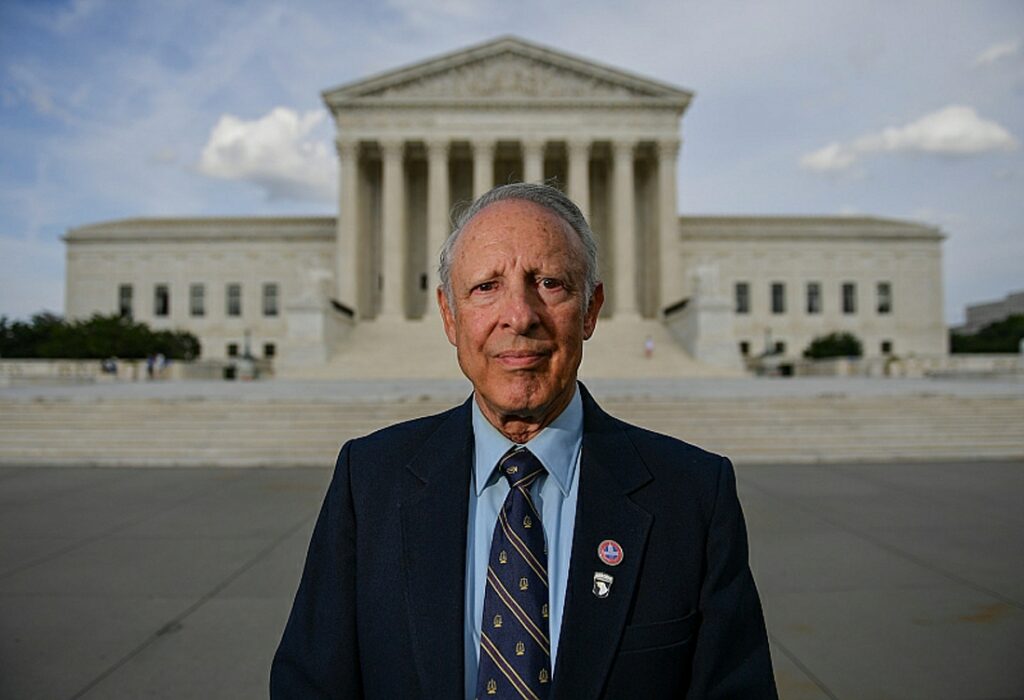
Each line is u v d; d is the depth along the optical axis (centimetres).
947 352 8512
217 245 8269
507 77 6288
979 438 1812
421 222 6906
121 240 8325
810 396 2053
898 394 2120
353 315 5762
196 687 516
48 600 696
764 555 842
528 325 209
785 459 1616
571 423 233
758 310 8338
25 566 808
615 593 203
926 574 769
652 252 6581
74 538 933
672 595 207
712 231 8356
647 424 1861
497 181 7019
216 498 1208
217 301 8231
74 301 8331
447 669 198
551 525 219
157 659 562
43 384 4231
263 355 8119
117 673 538
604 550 208
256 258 8231
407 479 233
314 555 240
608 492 218
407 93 6269
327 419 1911
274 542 911
